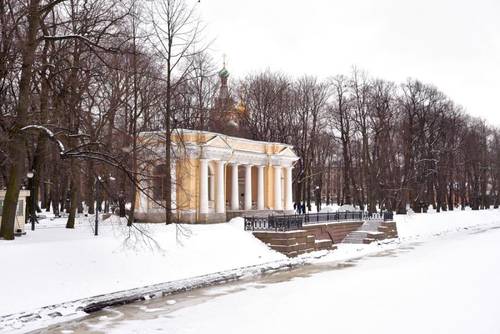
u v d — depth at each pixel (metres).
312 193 90.00
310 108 65.38
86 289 21.77
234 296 23.28
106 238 26.22
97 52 21.84
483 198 88.00
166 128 31.94
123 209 25.75
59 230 30.78
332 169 84.19
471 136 81.19
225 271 28.44
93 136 22.48
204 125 51.41
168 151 29.81
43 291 20.41
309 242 37.34
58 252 23.11
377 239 46.12
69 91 24.67
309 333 17.61
